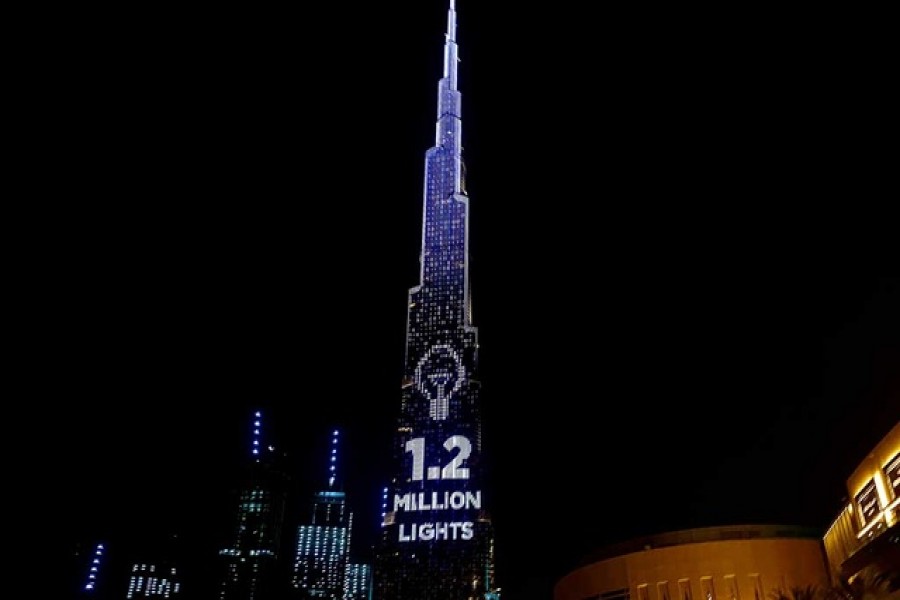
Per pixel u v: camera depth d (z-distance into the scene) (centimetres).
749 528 10250
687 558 9894
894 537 6481
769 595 9088
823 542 9738
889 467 7250
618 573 10481
